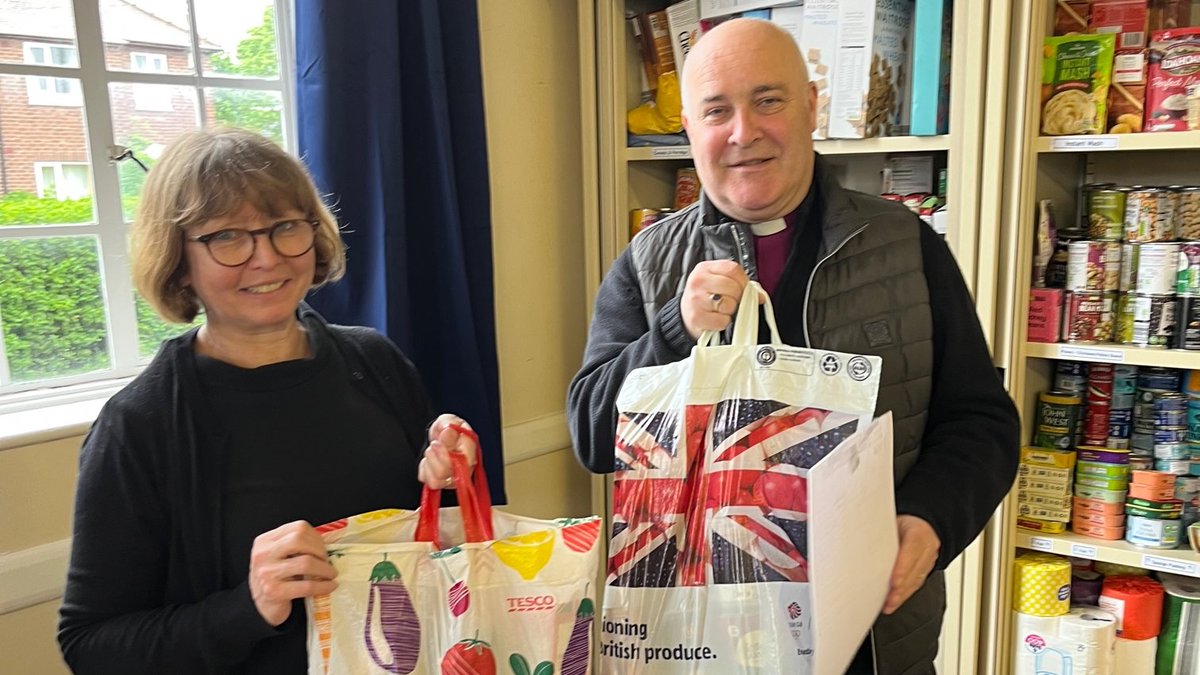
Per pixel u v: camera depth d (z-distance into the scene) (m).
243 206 0.93
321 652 0.90
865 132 1.71
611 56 2.00
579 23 2.02
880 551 0.92
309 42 1.59
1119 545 1.67
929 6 1.63
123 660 0.89
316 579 0.88
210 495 0.96
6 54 1.48
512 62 2.01
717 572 0.96
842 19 1.70
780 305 1.14
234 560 0.95
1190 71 1.47
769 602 0.94
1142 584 1.73
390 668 0.90
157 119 1.67
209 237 0.92
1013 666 1.75
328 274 1.10
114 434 0.94
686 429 0.97
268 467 0.98
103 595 0.92
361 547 0.91
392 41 1.64
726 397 0.97
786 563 0.94
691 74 1.13
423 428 1.14
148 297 0.97
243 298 0.95
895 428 1.10
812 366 0.96
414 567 0.92
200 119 1.72
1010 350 1.63
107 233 1.61
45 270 1.55
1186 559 1.59
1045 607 1.69
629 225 2.10
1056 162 1.75
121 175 1.62
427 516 0.97
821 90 1.74
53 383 1.56
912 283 1.13
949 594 1.76
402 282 1.68
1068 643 1.68
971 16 1.56
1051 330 1.65
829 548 0.86
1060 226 1.79
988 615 1.74
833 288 1.11
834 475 0.87
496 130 2.00
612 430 1.10
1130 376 1.71
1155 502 1.64
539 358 2.18
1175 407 1.65
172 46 1.67
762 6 1.82
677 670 0.97
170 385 0.97
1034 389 1.77
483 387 1.83
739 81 1.07
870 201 1.18
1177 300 1.57
